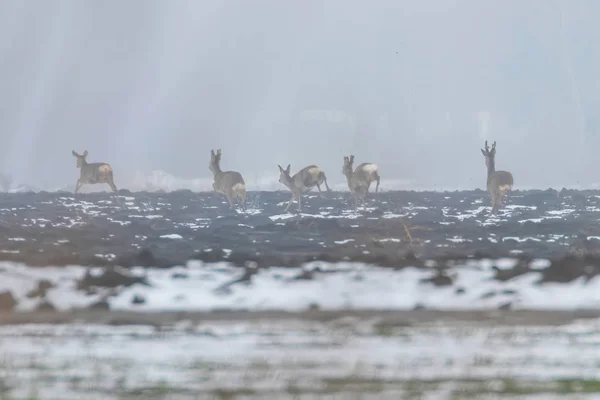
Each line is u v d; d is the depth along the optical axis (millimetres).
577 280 65688
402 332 50281
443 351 45312
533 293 61625
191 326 52469
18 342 48031
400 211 128125
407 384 38875
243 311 57031
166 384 39031
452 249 84000
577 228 104750
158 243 91188
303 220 109938
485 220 115938
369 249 85000
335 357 44125
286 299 60312
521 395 36875
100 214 126000
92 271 69562
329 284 64938
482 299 59750
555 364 42312
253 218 117688
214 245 88625
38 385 38969
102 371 41375
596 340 47656
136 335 49844
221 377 40250
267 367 42000
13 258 77000
